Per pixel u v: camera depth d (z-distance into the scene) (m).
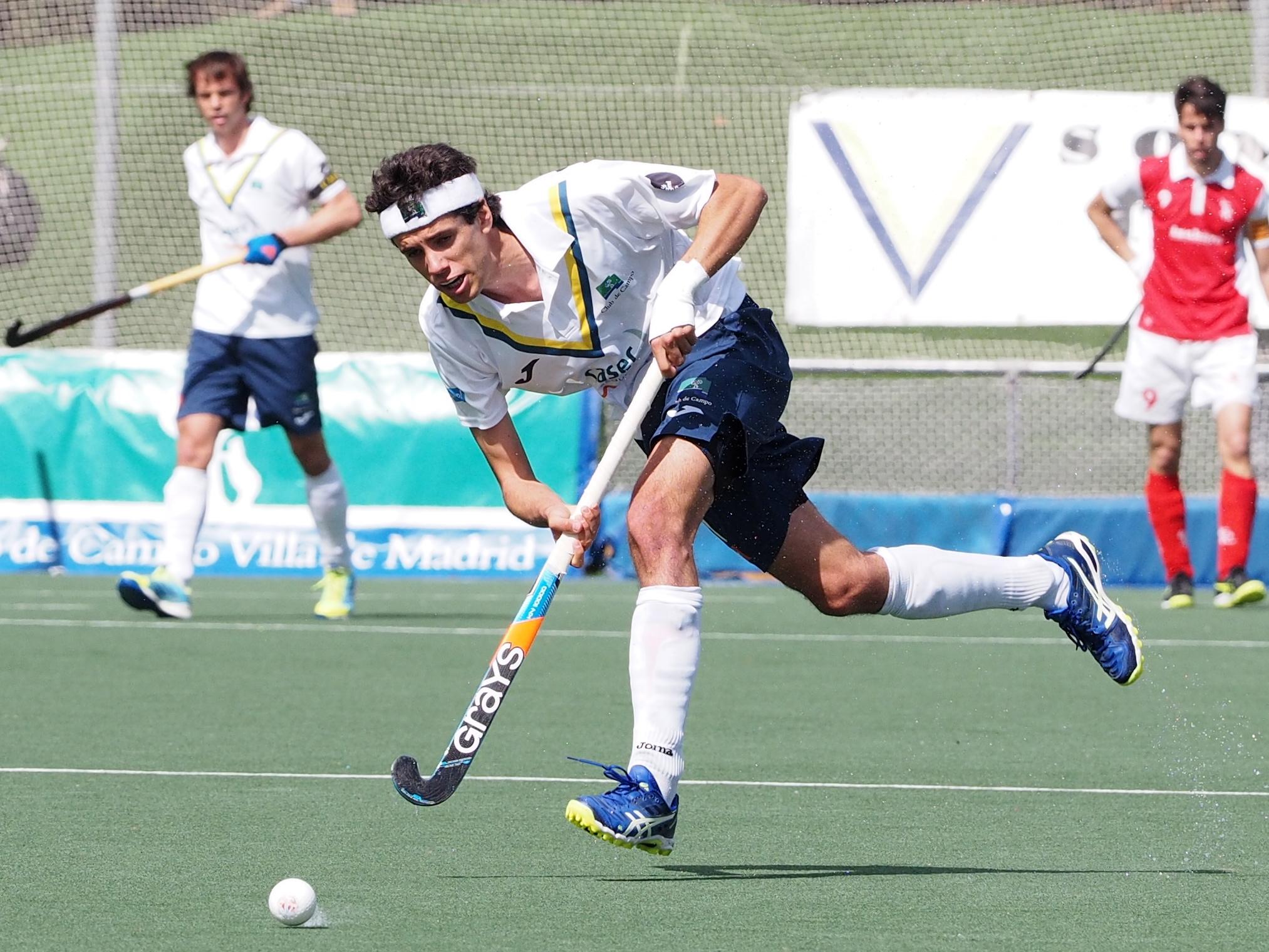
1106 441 39.84
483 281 13.16
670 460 13.37
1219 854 13.84
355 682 23.38
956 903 12.09
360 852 13.68
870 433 40.38
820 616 31.53
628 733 19.69
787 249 40.12
